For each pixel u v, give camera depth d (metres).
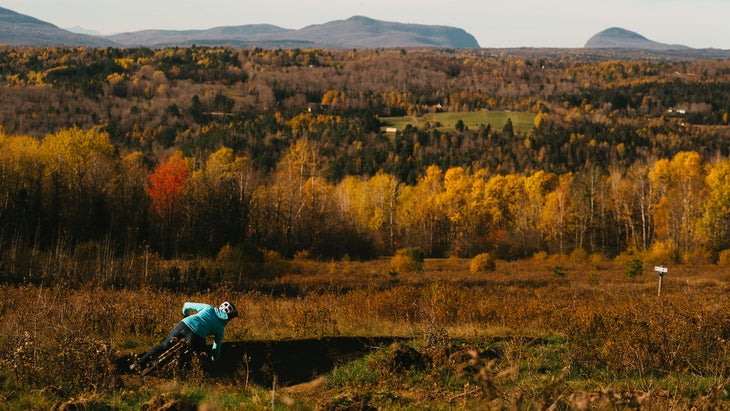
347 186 89.62
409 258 48.50
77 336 9.16
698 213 76.31
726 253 57.66
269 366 10.51
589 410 6.10
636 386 8.66
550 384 6.08
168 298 15.29
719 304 12.46
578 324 11.98
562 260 64.56
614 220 84.94
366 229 77.06
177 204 54.91
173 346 8.80
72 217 53.69
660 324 10.88
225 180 58.00
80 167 59.25
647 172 90.94
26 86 169.75
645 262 58.78
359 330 13.61
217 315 9.09
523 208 84.44
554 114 185.38
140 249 37.88
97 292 18.02
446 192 86.50
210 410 4.99
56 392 7.52
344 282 34.38
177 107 163.25
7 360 8.26
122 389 7.86
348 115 166.38
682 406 7.47
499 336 12.84
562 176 109.69
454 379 9.27
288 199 62.91
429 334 11.76
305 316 13.52
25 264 27.19
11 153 59.28
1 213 46.75
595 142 139.12
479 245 77.25
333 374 9.92
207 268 28.64
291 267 42.75
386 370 9.73
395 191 86.19
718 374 9.33
